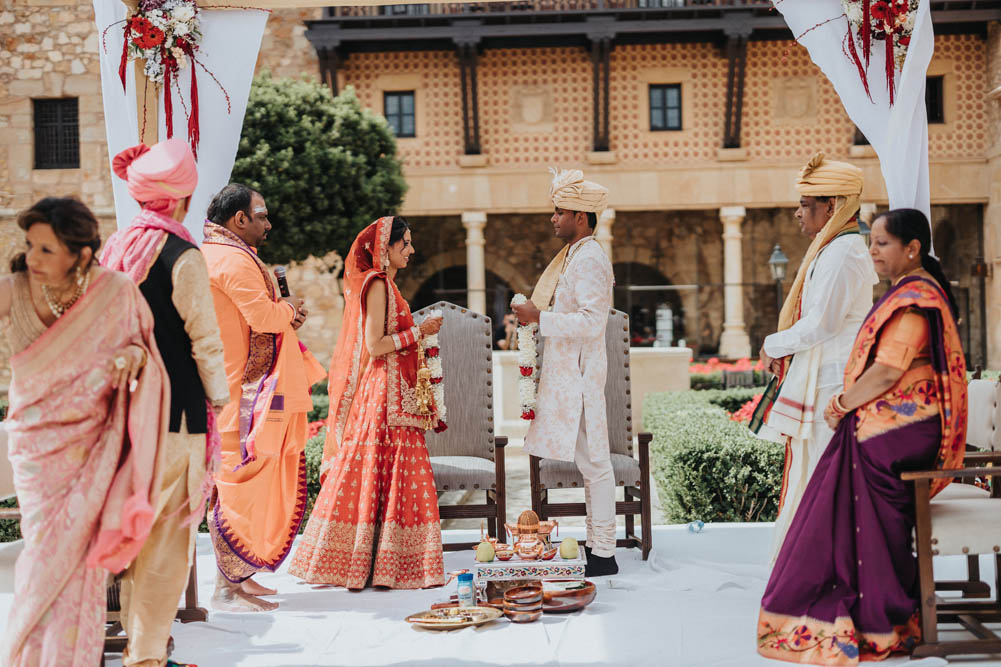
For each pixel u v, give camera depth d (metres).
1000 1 16.75
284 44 17.56
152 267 2.60
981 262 18.09
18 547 2.86
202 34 4.14
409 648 2.98
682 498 5.47
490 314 20.53
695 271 19.88
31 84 15.50
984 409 3.46
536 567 3.42
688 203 17.98
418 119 17.91
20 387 2.35
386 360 3.91
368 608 3.52
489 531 4.29
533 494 4.21
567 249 4.08
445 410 4.05
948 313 2.79
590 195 3.96
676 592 3.67
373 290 3.86
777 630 2.81
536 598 3.29
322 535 3.81
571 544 3.46
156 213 2.71
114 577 2.79
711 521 5.25
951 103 17.78
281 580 4.04
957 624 3.09
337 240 14.38
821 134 17.95
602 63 17.47
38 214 2.26
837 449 2.87
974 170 17.78
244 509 3.58
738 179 17.95
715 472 5.23
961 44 17.72
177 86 4.11
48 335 2.33
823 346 3.38
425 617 3.26
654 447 7.44
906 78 3.94
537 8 17.44
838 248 3.32
